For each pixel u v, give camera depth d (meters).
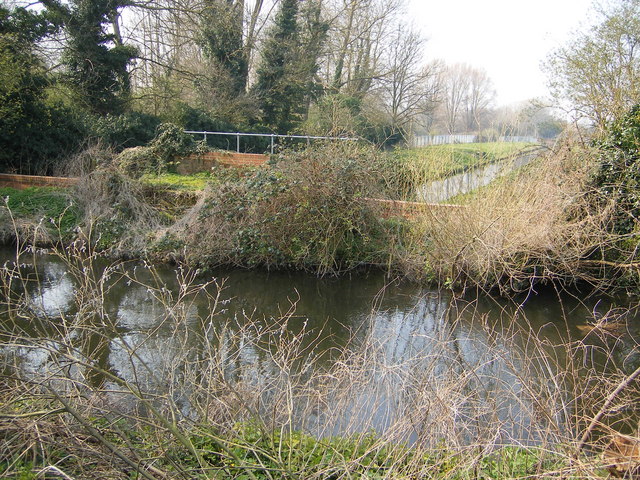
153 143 15.19
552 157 9.53
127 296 8.65
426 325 7.78
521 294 9.34
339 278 10.28
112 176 12.15
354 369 4.96
